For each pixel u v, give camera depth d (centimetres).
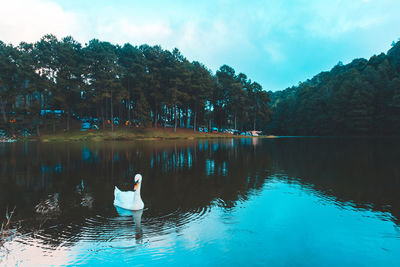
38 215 820
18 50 5225
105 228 709
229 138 6038
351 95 7681
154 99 6550
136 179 868
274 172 1558
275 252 576
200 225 727
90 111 7362
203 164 1878
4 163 1914
